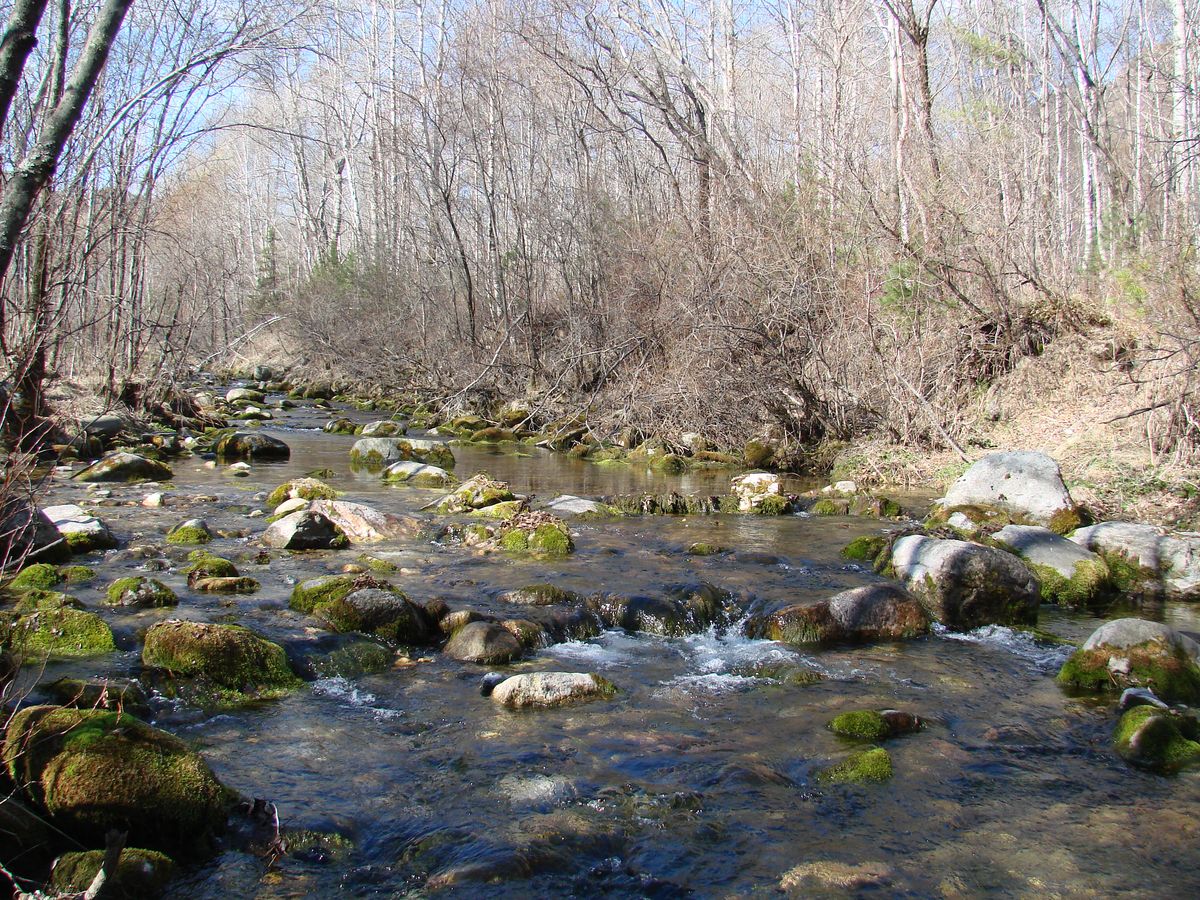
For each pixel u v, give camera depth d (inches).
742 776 189.8
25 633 230.8
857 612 289.0
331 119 1542.8
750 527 442.3
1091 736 214.8
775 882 153.5
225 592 295.4
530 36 885.8
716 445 690.8
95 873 138.6
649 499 487.2
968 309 614.9
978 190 646.5
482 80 989.2
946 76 980.6
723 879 154.3
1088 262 693.3
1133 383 535.8
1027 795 185.8
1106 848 165.8
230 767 186.2
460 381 975.6
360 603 268.4
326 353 1237.7
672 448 694.5
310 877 151.9
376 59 1382.9
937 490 531.8
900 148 702.5
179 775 157.8
